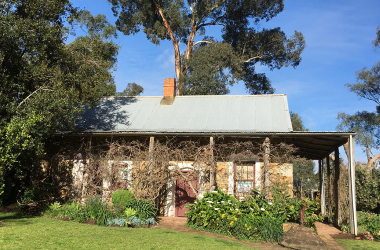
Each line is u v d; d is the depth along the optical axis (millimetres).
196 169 13547
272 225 9789
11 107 11438
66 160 15258
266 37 26453
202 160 13219
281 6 25531
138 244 7578
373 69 28719
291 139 13602
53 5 11961
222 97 16531
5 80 11555
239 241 9398
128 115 15695
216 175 13828
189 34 28172
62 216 11195
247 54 27750
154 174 12633
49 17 12516
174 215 13953
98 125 14953
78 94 12688
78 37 17062
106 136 14367
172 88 16797
